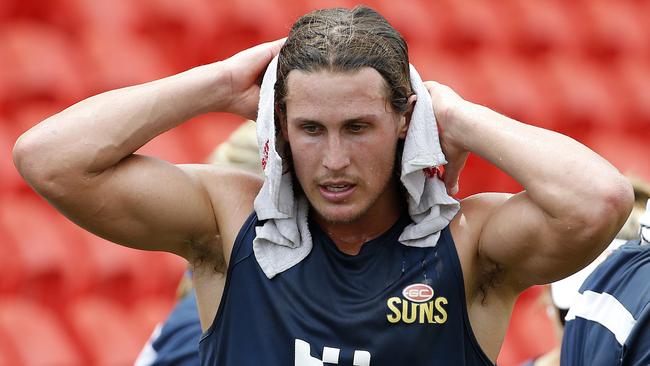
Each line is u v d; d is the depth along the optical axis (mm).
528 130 8531
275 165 8422
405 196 8734
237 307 8695
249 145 12398
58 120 8680
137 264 22578
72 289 22219
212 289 9016
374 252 8633
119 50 24516
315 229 8766
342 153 8086
